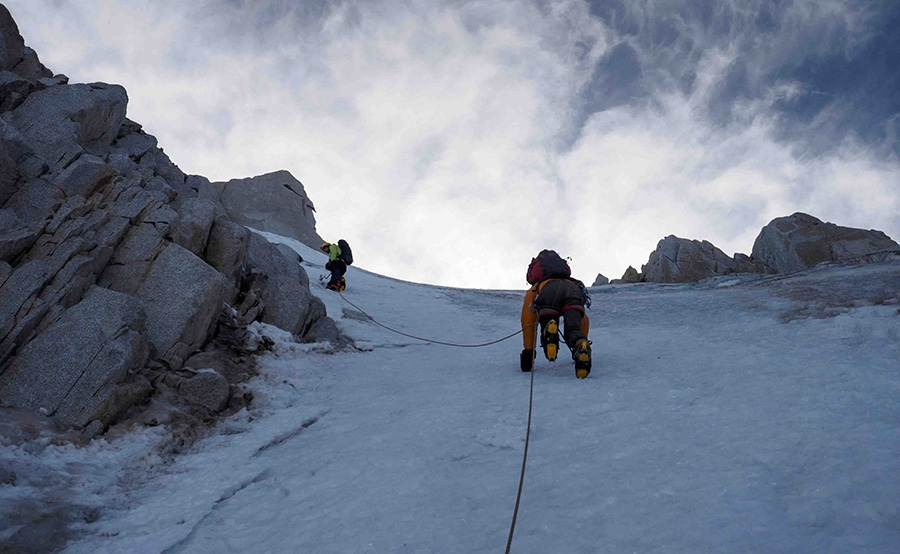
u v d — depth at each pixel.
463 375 6.82
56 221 5.74
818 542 2.11
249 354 6.91
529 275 6.17
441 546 2.63
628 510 2.67
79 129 7.11
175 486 4.01
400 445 4.23
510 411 4.71
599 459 3.37
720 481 2.79
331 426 5.25
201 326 6.29
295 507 3.41
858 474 2.59
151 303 6.04
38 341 4.83
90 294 5.28
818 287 9.27
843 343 5.42
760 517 2.38
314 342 8.37
